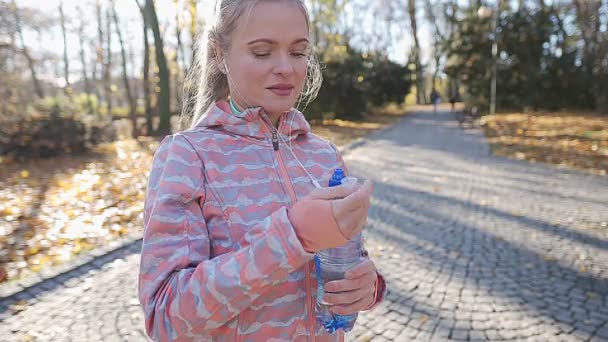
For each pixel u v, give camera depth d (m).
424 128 19.88
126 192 7.11
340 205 0.80
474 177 8.70
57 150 11.04
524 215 5.99
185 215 0.95
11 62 17.27
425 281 4.00
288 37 1.05
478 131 17.70
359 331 3.21
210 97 1.28
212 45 1.16
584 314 3.39
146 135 17.69
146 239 0.92
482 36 26.86
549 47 26.14
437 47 42.28
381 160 10.87
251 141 1.13
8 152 10.40
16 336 3.13
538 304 3.55
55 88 28.41
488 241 5.01
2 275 3.98
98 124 12.38
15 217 5.69
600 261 4.37
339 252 1.02
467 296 3.71
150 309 0.87
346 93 22.30
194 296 0.82
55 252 4.59
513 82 26.56
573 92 25.62
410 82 32.34
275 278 0.82
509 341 3.05
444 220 5.84
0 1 14.30
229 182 1.05
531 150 11.84
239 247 1.01
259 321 1.02
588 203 6.56
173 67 24.22
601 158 10.23
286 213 0.85
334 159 1.34
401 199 6.96
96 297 3.71
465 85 28.89
